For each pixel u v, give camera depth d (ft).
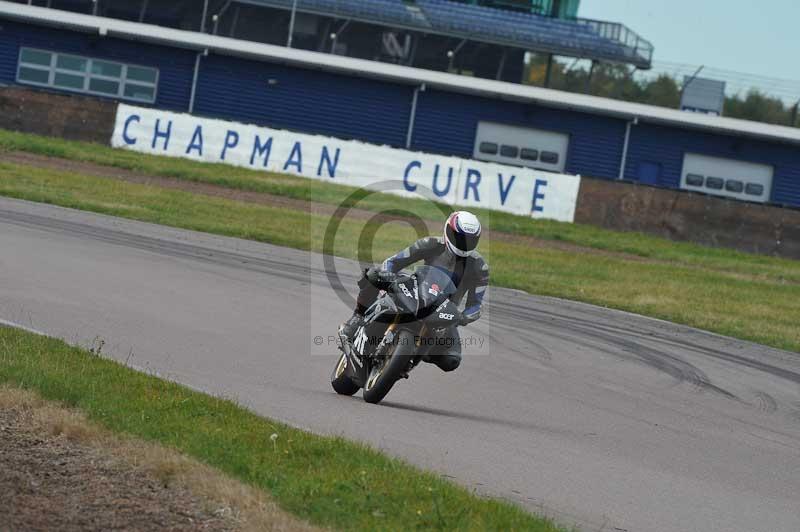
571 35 613.52
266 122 522.47
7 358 99.25
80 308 139.95
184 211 283.18
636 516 78.02
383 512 68.90
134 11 584.40
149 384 97.55
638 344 176.76
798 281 314.55
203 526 64.80
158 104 522.06
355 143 386.93
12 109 394.93
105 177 335.26
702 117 527.40
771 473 99.55
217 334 137.08
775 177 533.55
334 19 603.26
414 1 618.03
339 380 112.78
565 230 355.15
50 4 572.92
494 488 80.74
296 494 70.13
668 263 322.34
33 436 78.69
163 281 172.35
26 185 284.41
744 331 210.59
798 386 157.38
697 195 362.33
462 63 616.80
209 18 590.55
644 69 571.69
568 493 82.28
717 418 125.18
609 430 110.32
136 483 71.00
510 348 157.07
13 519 62.59
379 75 519.19
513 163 530.27
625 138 529.45
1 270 159.33
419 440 93.56
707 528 77.20
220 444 79.20
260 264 210.38
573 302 223.30
